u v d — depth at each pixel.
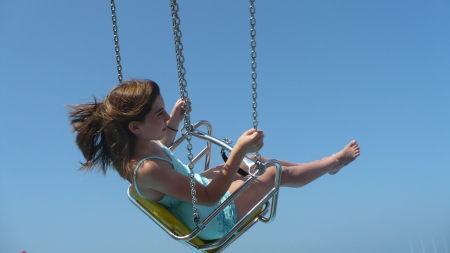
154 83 2.46
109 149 2.45
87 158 2.50
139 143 2.43
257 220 2.43
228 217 2.48
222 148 2.63
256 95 2.25
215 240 2.49
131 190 2.54
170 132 2.89
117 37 2.76
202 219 2.43
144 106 2.35
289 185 2.78
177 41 2.27
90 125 2.47
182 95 2.23
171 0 2.25
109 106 2.40
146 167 2.29
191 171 2.16
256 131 2.23
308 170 2.86
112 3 2.76
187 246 2.33
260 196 2.60
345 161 3.11
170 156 2.56
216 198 2.24
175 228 2.31
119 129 2.39
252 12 2.23
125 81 2.50
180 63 2.26
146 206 2.41
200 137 2.62
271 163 2.26
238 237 2.38
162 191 2.31
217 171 2.77
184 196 2.27
